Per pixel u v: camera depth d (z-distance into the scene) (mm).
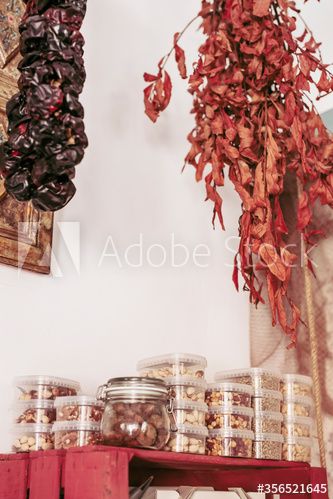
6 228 1670
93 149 1918
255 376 1658
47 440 1486
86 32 1979
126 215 1941
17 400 1527
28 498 1426
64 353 1722
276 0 1546
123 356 1831
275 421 1661
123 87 2031
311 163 1547
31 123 1244
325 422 1861
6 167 1278
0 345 1612
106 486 1252
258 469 1679
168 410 1475
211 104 1502
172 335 1945
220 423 1566
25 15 1331
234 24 1469
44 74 1234
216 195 1544
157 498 1443
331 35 2199
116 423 1379
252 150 1545
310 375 1932
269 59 1478
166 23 2201
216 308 2059
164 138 2092
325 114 2098
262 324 2076
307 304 1906
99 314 1813
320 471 1685
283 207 2074
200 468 1645
